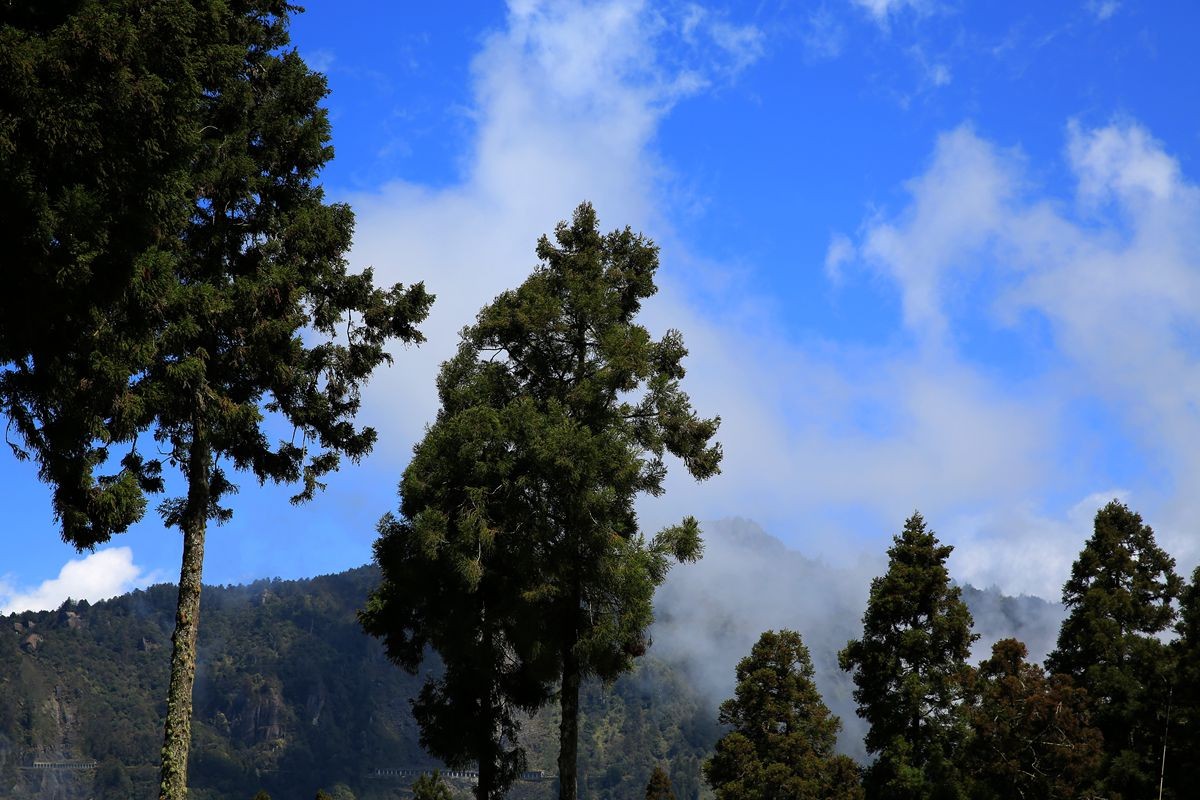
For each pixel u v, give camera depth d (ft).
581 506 113.29
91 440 80.43
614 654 117.39
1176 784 169.78
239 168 97.35
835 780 189.16
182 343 90.53
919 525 188.34
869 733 178.50
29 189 64.03
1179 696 169.37
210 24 78.48
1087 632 188.96
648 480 123.65
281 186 104.68
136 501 84.02
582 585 118.21
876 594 184.24
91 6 65.62
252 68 105.29
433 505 118.32
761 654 205.57
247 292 95.09
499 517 116.57
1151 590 193.57
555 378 127.24
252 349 96.07
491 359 128.26
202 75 90.84
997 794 164.55
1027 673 169.99
